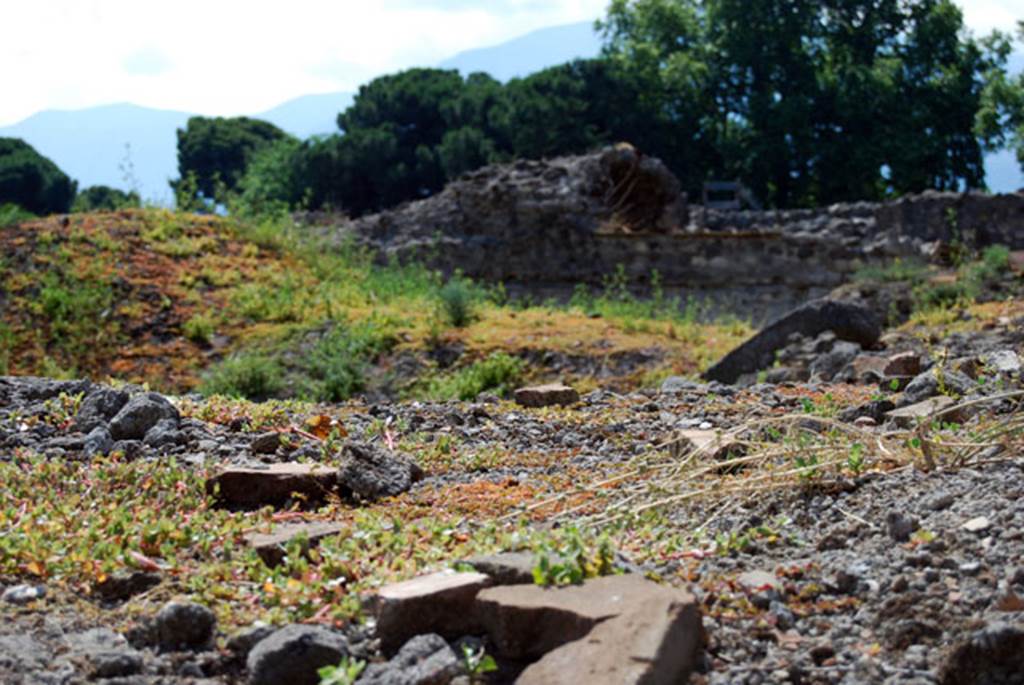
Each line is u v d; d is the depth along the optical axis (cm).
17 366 1412
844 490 431
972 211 2309
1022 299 1398
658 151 4084
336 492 505
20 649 325
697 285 2352
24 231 1694
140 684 312
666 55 4275
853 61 4150
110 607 366
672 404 712
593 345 1380
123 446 574
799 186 3938
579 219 2433
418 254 2477
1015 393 486
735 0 4041
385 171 4259
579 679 288
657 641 294
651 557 381
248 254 1748
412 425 658
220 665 325
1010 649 293
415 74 4800
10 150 5003
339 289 1639
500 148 4284
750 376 1154
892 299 1483
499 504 480
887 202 2434
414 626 328
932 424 481
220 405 677
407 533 424
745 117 4088
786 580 355
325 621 340
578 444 614
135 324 1477
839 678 304
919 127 3906
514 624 317
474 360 1343
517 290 2450
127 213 1819
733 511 430
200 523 438
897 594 333
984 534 364
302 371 1339
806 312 1150
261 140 5397
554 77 4100
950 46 4062
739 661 313
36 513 444
